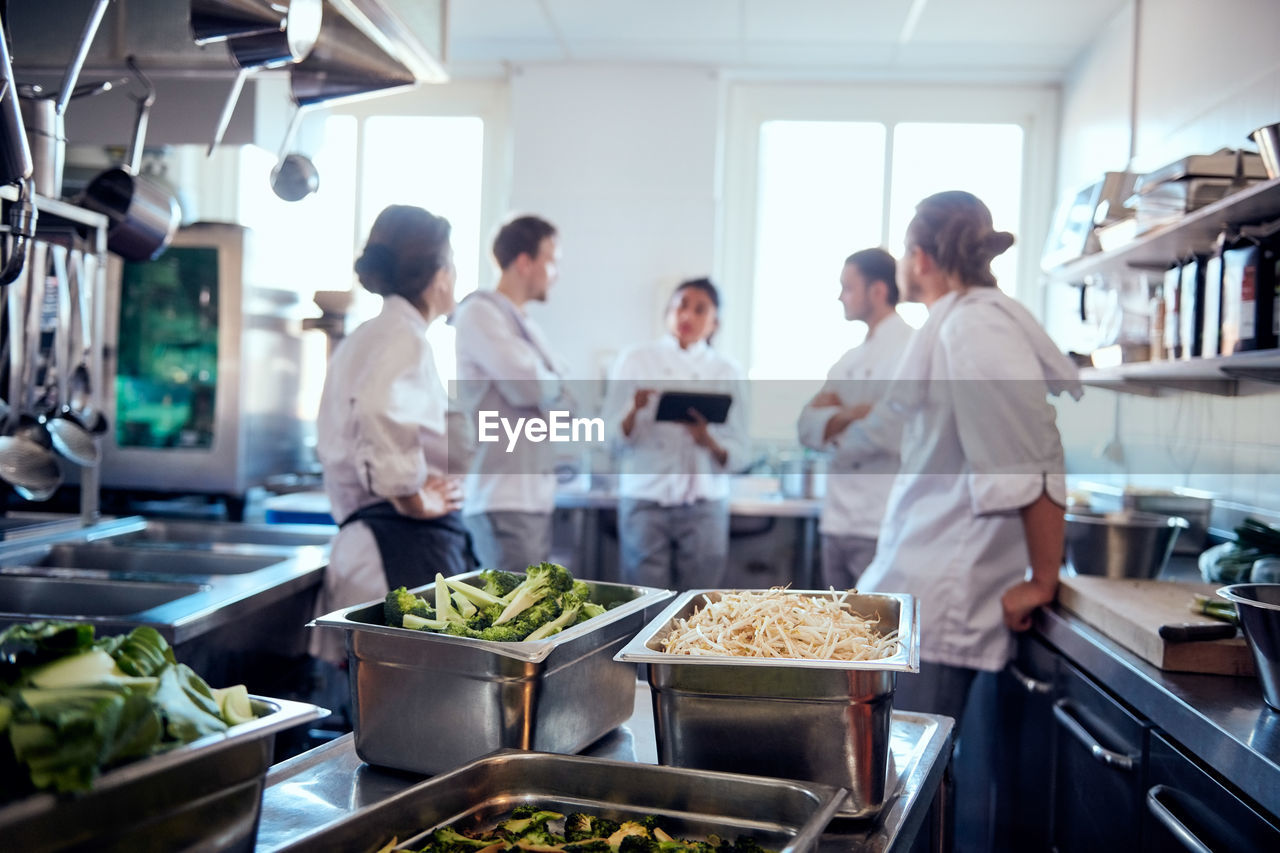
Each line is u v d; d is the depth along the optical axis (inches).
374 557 87.7
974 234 79.7
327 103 91.9
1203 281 96.4
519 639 48.8
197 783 33.3
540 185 185.6
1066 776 78.2
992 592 81.2
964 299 79.2
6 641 31.3
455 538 92.6
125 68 88.0
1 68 57.3
